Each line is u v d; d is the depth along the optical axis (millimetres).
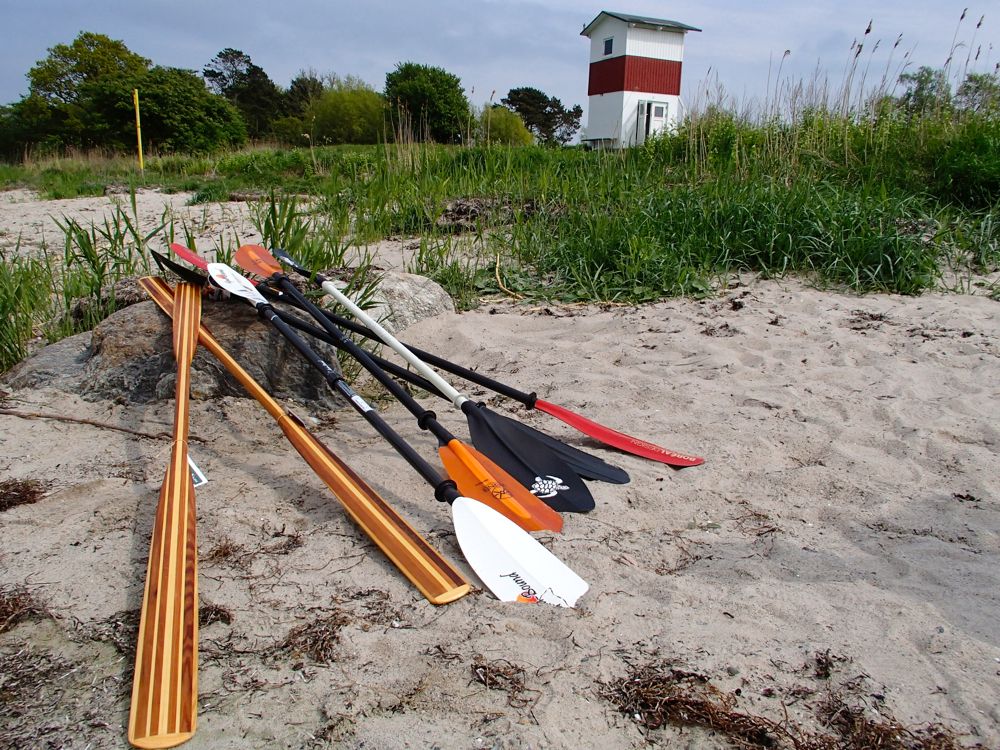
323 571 2211
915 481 2785
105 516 2445
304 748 1584
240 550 2299
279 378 3484
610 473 2848
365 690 1739
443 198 7879
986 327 4520
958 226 6105
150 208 10211
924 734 1611
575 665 1817
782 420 3326
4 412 3219
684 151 9141
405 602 2078
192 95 25250
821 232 5797
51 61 35875
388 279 4871
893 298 5215
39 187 14266
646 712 1680
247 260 3982
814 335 4480
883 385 3682
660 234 6070
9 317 4172
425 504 2650
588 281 5562
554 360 4176
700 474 2881
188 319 3271
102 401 3354
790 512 2598
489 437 2889
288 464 2904
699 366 4039
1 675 1794
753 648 1875
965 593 2088
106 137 24719
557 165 9375
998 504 2604
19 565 2189
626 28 22016
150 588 1947
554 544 2393
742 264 5922
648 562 2318
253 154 16672
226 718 1663
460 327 4777
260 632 1943
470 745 1585
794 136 8055
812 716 1664
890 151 7758
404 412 3547
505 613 2033
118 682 1778
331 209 7387
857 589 2115
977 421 3242
